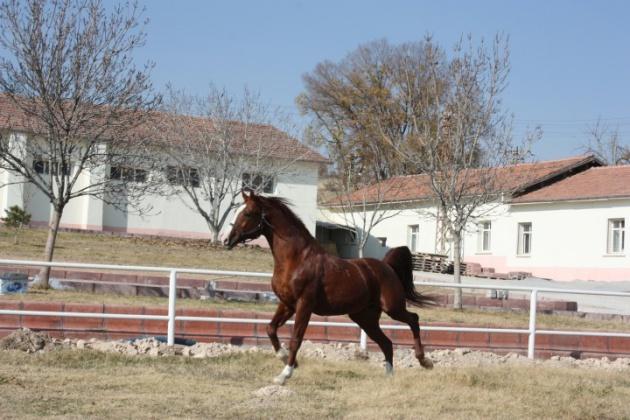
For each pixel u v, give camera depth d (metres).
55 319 13.91
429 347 15.42
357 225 52.44
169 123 38.66
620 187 38.69
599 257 39.00
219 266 29.09
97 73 19.52
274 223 10.95
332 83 65.25
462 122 23.09
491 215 43.84
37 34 18.95
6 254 25.44
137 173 24.44
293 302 11.05
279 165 43.53
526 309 22.16
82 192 20.47
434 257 42.66
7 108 23.97
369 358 14.17
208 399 9.83
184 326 14.40
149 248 32.44
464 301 22.23
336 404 9.91
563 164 44.50
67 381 10.52
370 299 11.51
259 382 11.18
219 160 39.31
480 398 10.39
